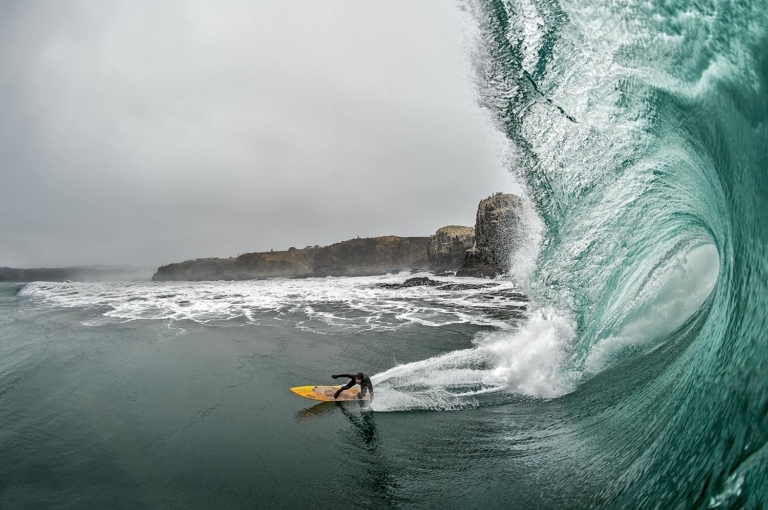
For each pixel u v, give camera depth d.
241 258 138.12
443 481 5.33
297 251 140.12
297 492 5.38
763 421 3.00
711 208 5.73
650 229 8.55
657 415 5.15
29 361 13.30
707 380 4.34
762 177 3.76
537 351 9.63
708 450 3.43
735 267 4.43
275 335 16.41
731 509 2.69
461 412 7.63
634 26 5.00
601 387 7.58
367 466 5.95
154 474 6.04
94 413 8.64
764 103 3.58
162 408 8.83
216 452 6.69
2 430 7.84
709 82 4.27
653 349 8.30
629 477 4.16
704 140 4.85
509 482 5.06
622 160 7.80
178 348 14.60
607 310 9.11
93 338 16.81
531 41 7.05
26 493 5.62
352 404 8.52
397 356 12.23
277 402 8.88
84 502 5.36
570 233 9.13
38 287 53.69
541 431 6.41
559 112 7.66
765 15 3.34
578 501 4.27
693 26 4.14
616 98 6.36
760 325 3.69
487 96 8.37
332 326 18.20
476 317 19.19
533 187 9.31
